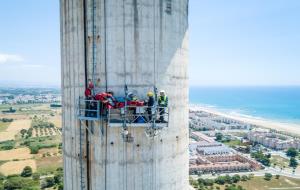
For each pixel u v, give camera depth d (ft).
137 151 54.90
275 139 620.49
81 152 57.57
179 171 60.44
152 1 55.26
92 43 55.62
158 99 53.36
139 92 54.90
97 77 55.31
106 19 54.34
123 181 55.01
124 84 54.44
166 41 57.11
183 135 61.77
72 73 59.31
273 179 414.82
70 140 60.54
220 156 490.08
